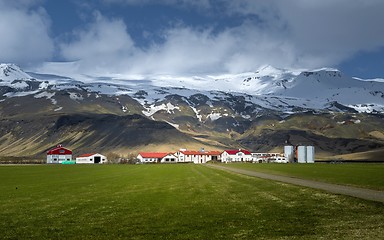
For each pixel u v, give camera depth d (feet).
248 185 208.23
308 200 140.26
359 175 285.23
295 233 90.17
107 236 90.94
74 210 126.72
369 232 88.63
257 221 104.53
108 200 150.82
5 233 94.63
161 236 89.97
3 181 266.36
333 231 90.99
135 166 604.90
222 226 99.09
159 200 149.48
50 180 275.18
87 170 450.71
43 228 99.66
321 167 468.34
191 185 216.13
